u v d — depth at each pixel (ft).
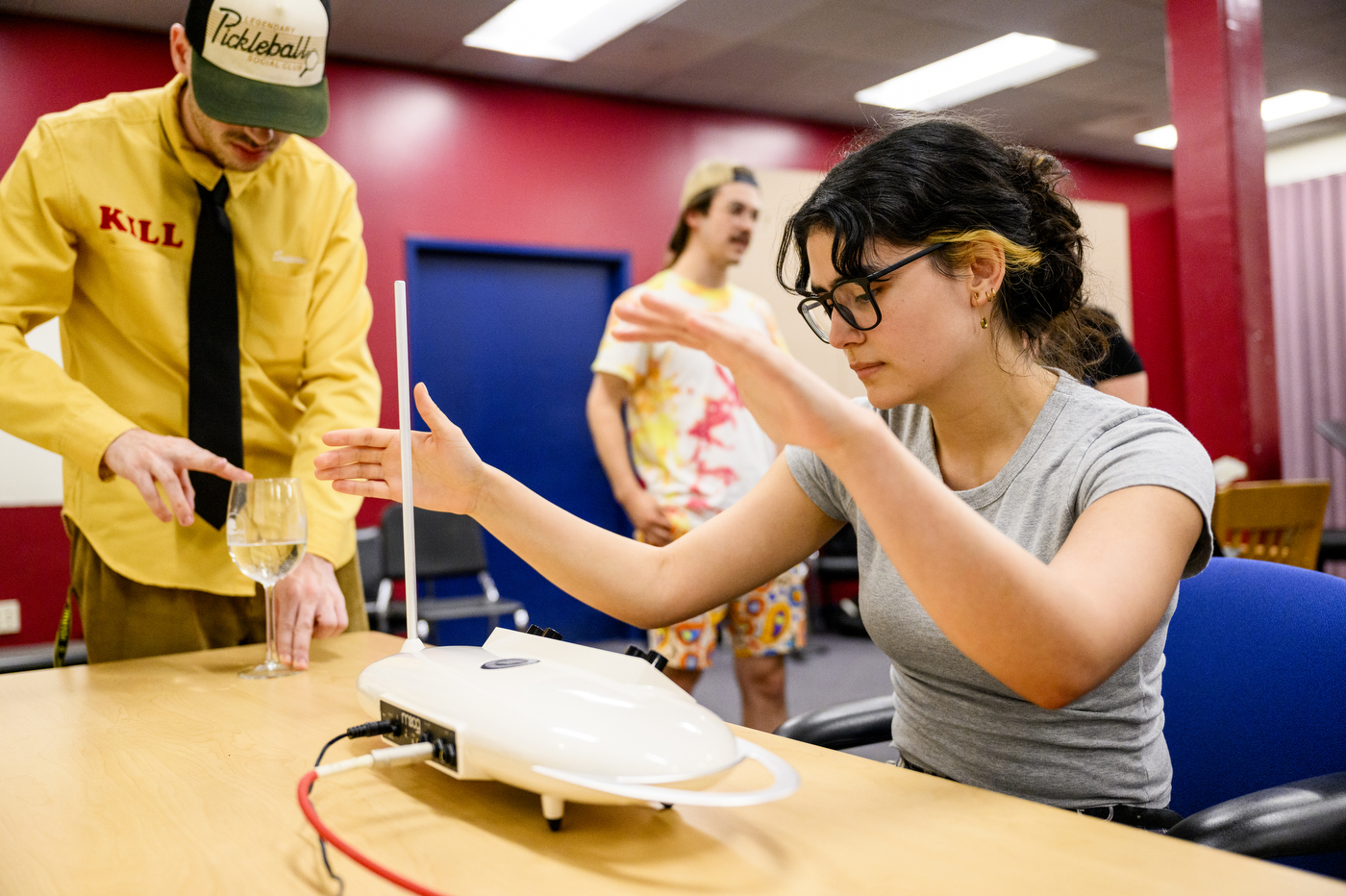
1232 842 2.28
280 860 1.93
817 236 2.73
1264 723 3.20
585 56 15.38
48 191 4.29
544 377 17.19
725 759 1.97
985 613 2.02
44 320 4.42
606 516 17.81
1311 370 23.32
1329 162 22.84
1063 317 3.06
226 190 4.60
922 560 2.02
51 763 2.62
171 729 2.94
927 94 17.88
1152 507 2.40
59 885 1.84
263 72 4.16
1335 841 2.26
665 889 1.76
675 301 2.05
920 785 2.32
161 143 4.54
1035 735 2.82
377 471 3.12
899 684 3.23
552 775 1.94
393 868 1.88
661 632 7.70
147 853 1.99
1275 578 3.34
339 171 5.11
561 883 1.80
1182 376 23.52
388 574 13.03
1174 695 3.43
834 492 3.21
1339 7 14.84
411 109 15.62
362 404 4.83
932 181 2.62
